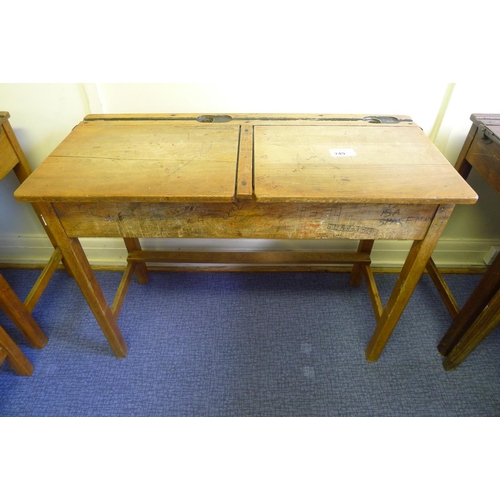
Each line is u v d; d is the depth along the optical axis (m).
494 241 1.74
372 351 1.40
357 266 1.64
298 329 1.56
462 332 1.35
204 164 0.97
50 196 0.87
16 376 1.38
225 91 1.32
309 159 0.99
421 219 0.96
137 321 1.59
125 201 0.88
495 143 1.13
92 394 1.34
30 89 1.31
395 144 1.07
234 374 1.40
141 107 1.36
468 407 1.30
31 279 1.79
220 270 1.82
